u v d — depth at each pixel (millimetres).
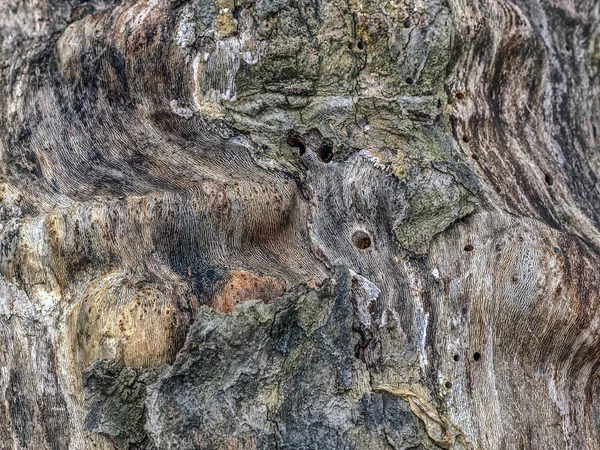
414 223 1773
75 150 1868
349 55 1842
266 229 1751
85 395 1526
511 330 1746
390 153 1810
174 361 1546
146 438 1538
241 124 1815
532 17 2207
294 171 1812
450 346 1721
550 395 1769
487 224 1788
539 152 2010
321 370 1617
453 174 1795
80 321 1593
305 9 1821
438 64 1885
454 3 1915
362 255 1762
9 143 1923
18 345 1711
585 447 1783
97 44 1883
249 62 1806
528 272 1727
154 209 1674
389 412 1609
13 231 1709
